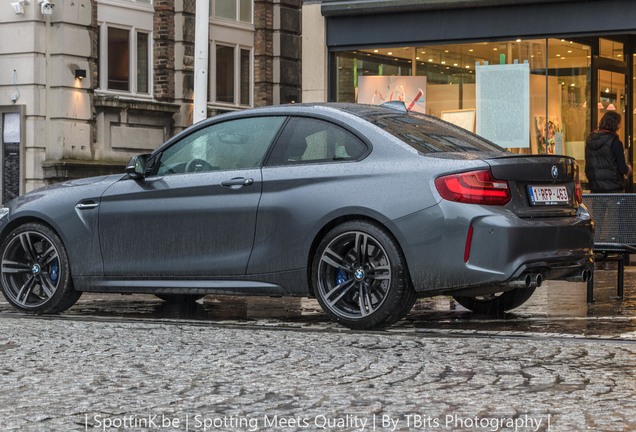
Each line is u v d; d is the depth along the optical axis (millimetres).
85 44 27688
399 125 8953
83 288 9805
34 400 5551
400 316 8547
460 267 8219
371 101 18734
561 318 9484
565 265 8664
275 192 8930
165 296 11523
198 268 9242
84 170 27250
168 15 30688
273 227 8906
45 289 9969
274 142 9125
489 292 8516
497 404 5391
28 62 26891
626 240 11289
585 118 18531
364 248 8562
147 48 30266
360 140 8758
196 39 17109
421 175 8383
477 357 6891
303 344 7504
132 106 28953
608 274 14961
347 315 8648
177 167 9531
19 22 27016
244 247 9039
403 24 18328
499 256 8188
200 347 7367
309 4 18859
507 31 17750
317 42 18859
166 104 30219
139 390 5820
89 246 9750
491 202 8258
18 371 6453
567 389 5793
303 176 8836
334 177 8695
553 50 18047
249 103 33844
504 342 7562
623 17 16969
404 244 8367
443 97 18453
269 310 10523
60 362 6762
